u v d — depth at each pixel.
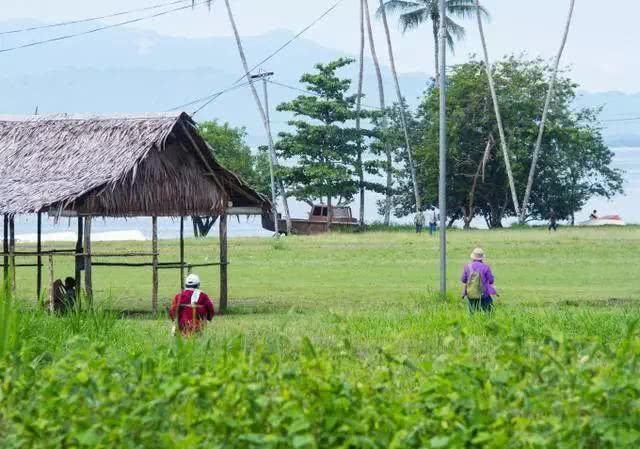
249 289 53.78
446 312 34.03
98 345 17.58
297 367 16.47
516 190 126.44
